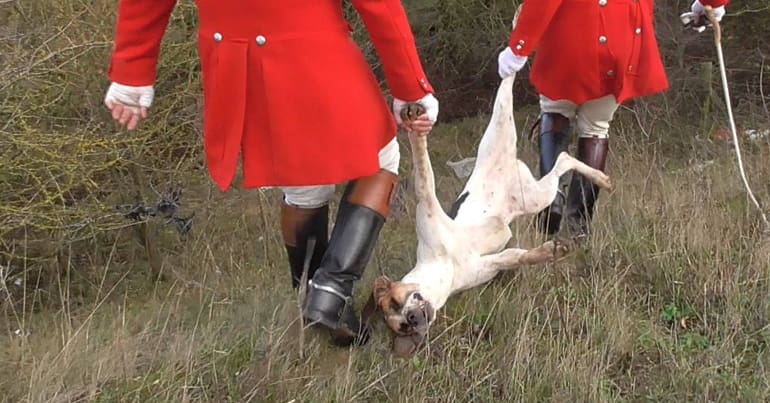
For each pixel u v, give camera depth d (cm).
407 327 300
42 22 429
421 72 269
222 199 524
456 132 720
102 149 436
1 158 409
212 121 276
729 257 379
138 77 275
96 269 476
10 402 317
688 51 691
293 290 355
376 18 258
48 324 406
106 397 308
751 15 647
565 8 370
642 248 399
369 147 272
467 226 335
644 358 332
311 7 265
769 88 672
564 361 313
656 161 545
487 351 333
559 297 365
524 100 777
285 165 267
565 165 377
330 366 320
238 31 266
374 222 298
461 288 336
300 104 265
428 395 307
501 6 713
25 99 413
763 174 490
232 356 327
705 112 599
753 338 339
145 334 357
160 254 484
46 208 438
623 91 374
